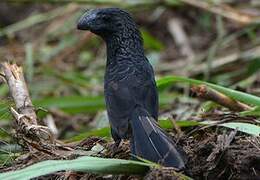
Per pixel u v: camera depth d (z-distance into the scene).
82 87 15.54
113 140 9.15
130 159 8.29
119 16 9.16
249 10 17.75
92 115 14.23
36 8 20.30
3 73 10.28
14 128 9.62
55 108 13.45
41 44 18.30
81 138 9.98
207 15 17.70
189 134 9.11
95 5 16.95
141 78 8.65
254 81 14.18
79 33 18.30
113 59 9.08
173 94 13.48
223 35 16.41
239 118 9.38
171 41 18.48
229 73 15.48
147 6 16.70
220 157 7.90
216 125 8.95
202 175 7.99
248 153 7.89
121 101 8.34
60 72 16.77
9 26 19.25
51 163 7.29
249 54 15.72
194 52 17.84
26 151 8.99
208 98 10.31
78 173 8.25
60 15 18.50
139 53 9.10
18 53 17.64
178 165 7.60
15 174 7.17
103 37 9.23
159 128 8.04
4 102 9.73
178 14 18.89
